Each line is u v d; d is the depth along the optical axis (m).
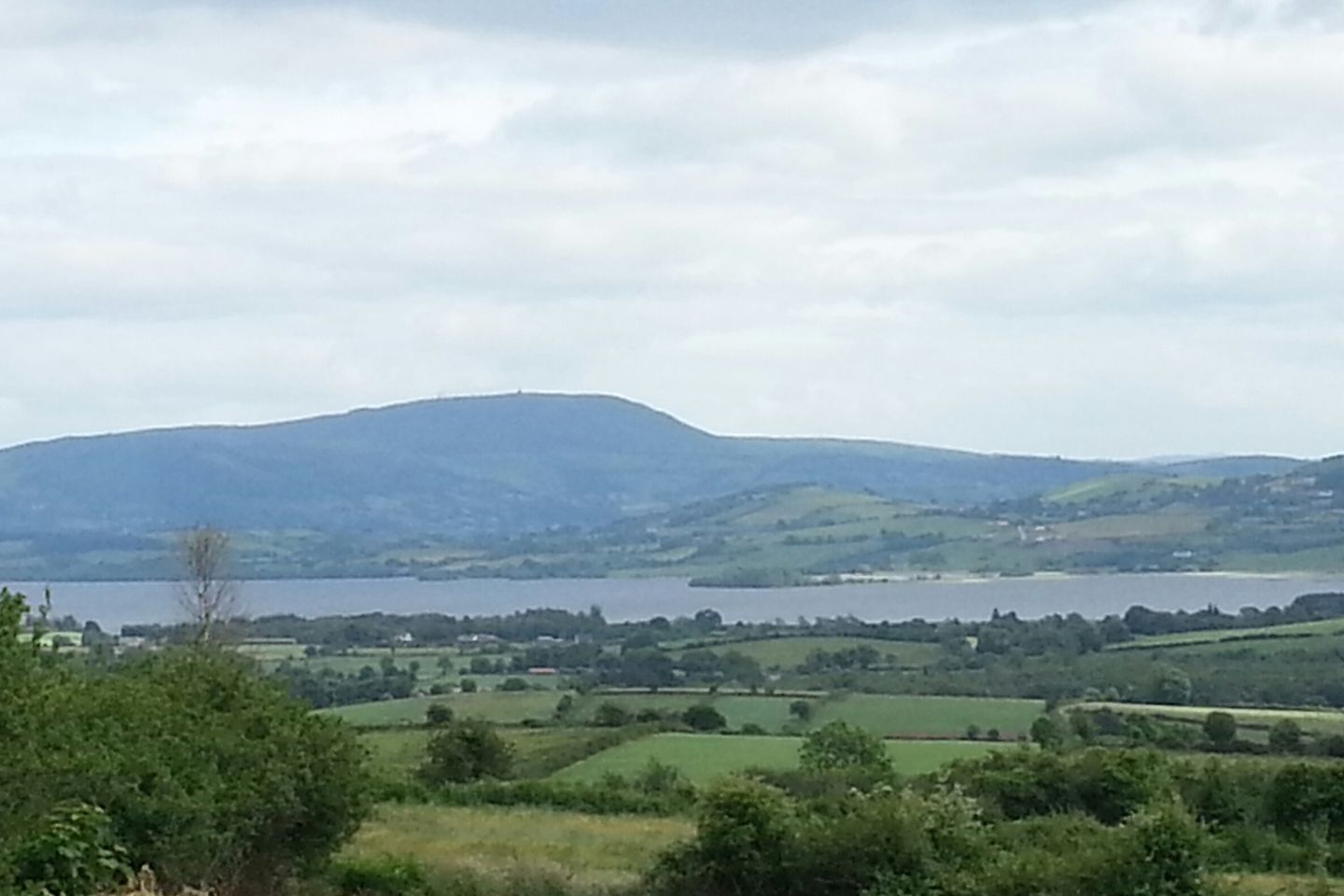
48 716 20.69
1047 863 27.05
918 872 27.77
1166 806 31.28
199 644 37.59
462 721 70.75
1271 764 42.91
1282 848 38.25
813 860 28.03
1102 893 26.38
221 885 23.19
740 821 28.45
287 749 25.02
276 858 25.02
